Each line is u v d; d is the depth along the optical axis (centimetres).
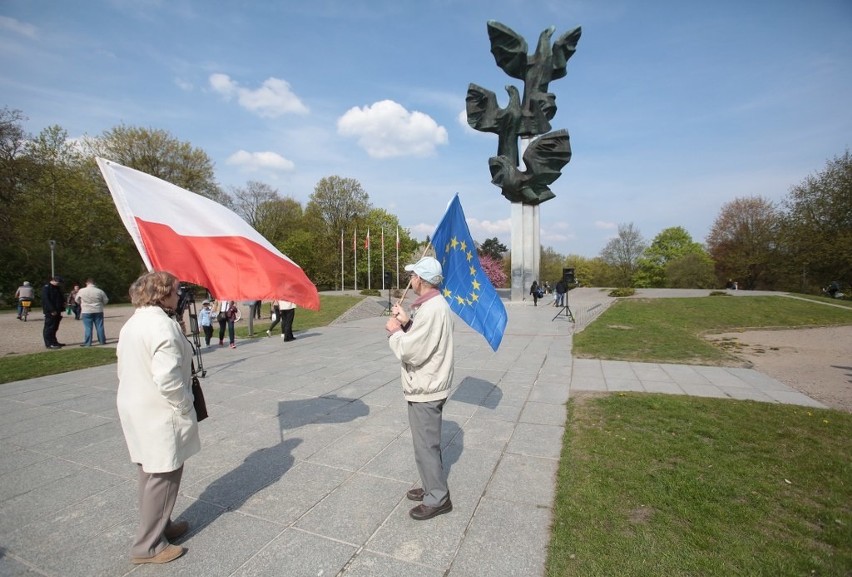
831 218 3175
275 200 5175
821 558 271
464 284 459
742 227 4625
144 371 258
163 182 413
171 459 259
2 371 820
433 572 261
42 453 442
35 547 286
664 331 1411
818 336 1420
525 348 1092
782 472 389
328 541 292
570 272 1800
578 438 475
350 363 914
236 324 1745
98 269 3116
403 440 475
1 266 2689
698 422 522
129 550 283
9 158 2502
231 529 306
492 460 425
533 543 290
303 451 445
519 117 2573
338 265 4931
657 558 270
